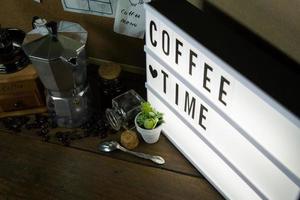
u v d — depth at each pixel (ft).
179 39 1.61
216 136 1.70
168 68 1.79
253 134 1.48
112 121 2.17
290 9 1.47
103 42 2.36
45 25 1.90
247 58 1.46
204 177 1.95
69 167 2.02
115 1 2.07
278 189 1.50
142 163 2.02
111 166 2.02
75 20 2.30
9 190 1.94
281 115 1.31
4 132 2.19
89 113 2.22
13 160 2.07
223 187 1.84
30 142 2.14
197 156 1.92
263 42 1.67
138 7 2.03
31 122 2.23
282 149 1.38
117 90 2.22
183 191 1.91
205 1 1.83
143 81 2.39
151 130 1.98
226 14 1.77
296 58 1.56
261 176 1.55
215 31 1.57
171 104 1.92
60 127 2.19
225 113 1.57
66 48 1.81
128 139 2.05
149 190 1.92
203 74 1.58
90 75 2.45
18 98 2.17
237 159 1.64
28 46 1.83
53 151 2.09
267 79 1.37
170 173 1.98
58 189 1.94
